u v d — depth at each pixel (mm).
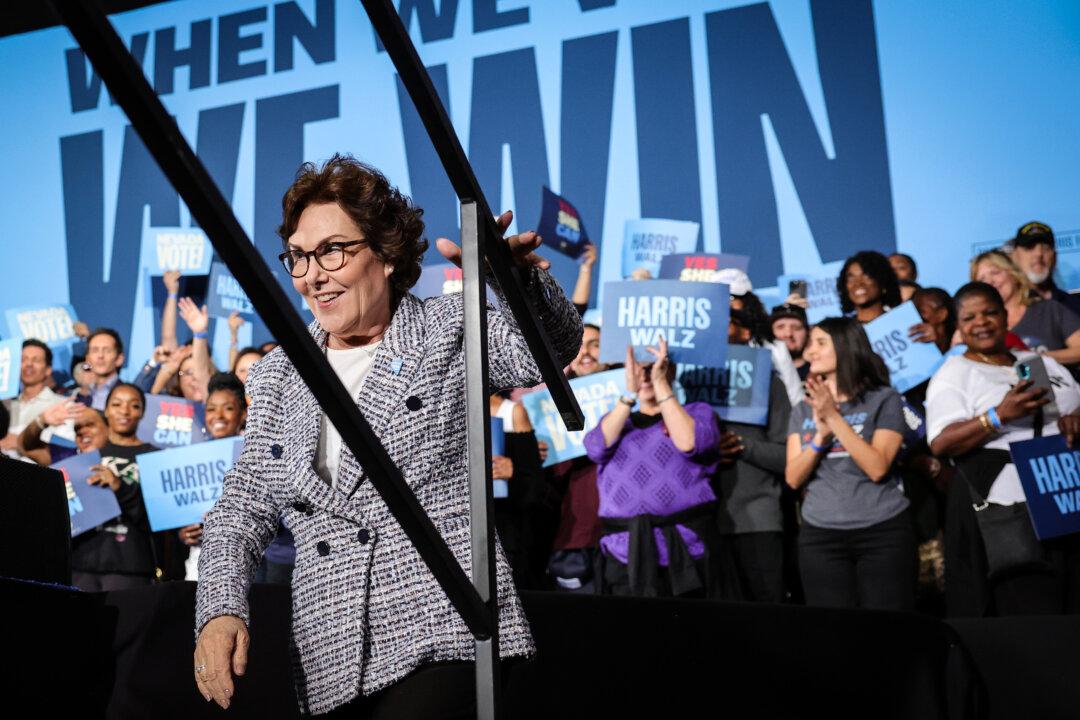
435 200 5062
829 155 4586
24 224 5551
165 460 3922
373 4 1004
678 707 2258
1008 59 4445
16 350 4723
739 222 4641
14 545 2074
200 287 5059
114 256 5402
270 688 2119
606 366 4363
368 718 1301
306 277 1390
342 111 5285
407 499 1004
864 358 3592
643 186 4785
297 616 1328
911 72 4551
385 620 1289
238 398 4258
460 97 5094
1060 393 3531
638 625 2283
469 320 1128
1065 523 3301
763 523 3727
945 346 4012
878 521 3387
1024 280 4117
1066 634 2373
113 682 2141
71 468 3906
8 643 2002
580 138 4906
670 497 3418
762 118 4699
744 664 2275
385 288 1424
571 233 4590
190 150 774
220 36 5520
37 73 5684
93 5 700
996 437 3467
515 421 3922
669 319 3834
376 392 1344
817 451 3479
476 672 1096
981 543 3387
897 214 4461
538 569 3877
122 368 5117
